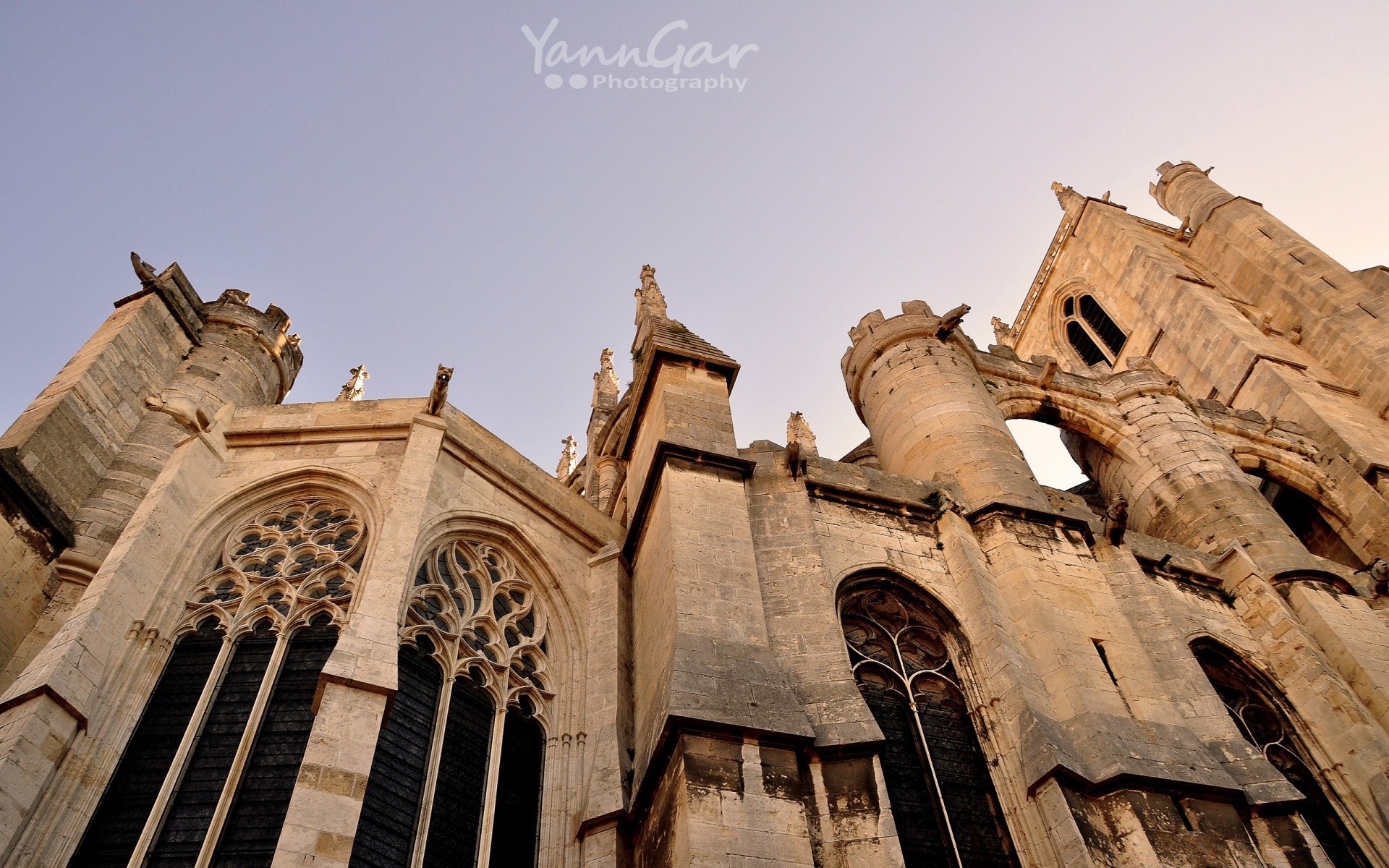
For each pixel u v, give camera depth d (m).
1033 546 21.72
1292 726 22.83
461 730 17.59
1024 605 20.31
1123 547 22.77
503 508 21.48
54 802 14.90
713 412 22.78
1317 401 38.81
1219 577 25.80
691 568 18.44
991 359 37.28
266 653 17.72
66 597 20.84
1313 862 16.34
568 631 20.28
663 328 25.84
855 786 15.58
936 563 21.44
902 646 19.98
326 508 20.61
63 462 23.61
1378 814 20.67
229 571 19.08
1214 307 44.66
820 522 21.48
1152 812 16.14
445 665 18.17
